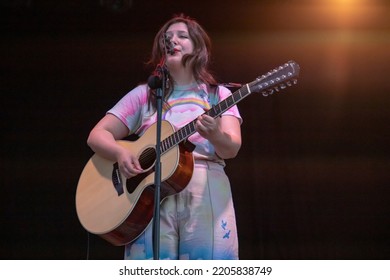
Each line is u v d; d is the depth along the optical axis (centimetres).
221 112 521
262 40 775
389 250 708
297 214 732
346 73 746
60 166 788
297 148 746
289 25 770
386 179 720
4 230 773
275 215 736
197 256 508
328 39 756
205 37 578
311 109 749
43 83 802
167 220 517
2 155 789
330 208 726
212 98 556
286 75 512
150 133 555
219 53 779
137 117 575
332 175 732
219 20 786
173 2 797
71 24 804
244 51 777
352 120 738
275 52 770
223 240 514
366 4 748
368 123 734
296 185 738
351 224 719
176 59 559
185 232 513
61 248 770
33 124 795
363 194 722
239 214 746
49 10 800
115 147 554
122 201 548
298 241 727
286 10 771
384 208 716
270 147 752
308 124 748
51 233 774
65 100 800
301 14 767
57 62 804
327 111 745
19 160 788
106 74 804
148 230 534
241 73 774
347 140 736
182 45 564
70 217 777
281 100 755
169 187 520
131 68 803
